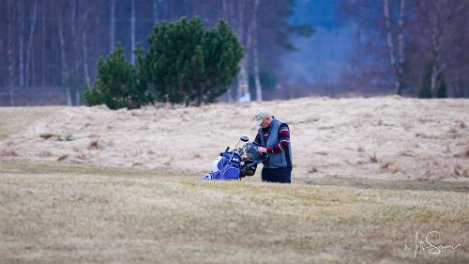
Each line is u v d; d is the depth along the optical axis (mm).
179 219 46531
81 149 91188
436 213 50625
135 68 131000
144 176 68688
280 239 44812
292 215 48594
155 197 50031
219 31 130000
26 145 92562
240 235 45031
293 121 106938
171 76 124938
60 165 78812
